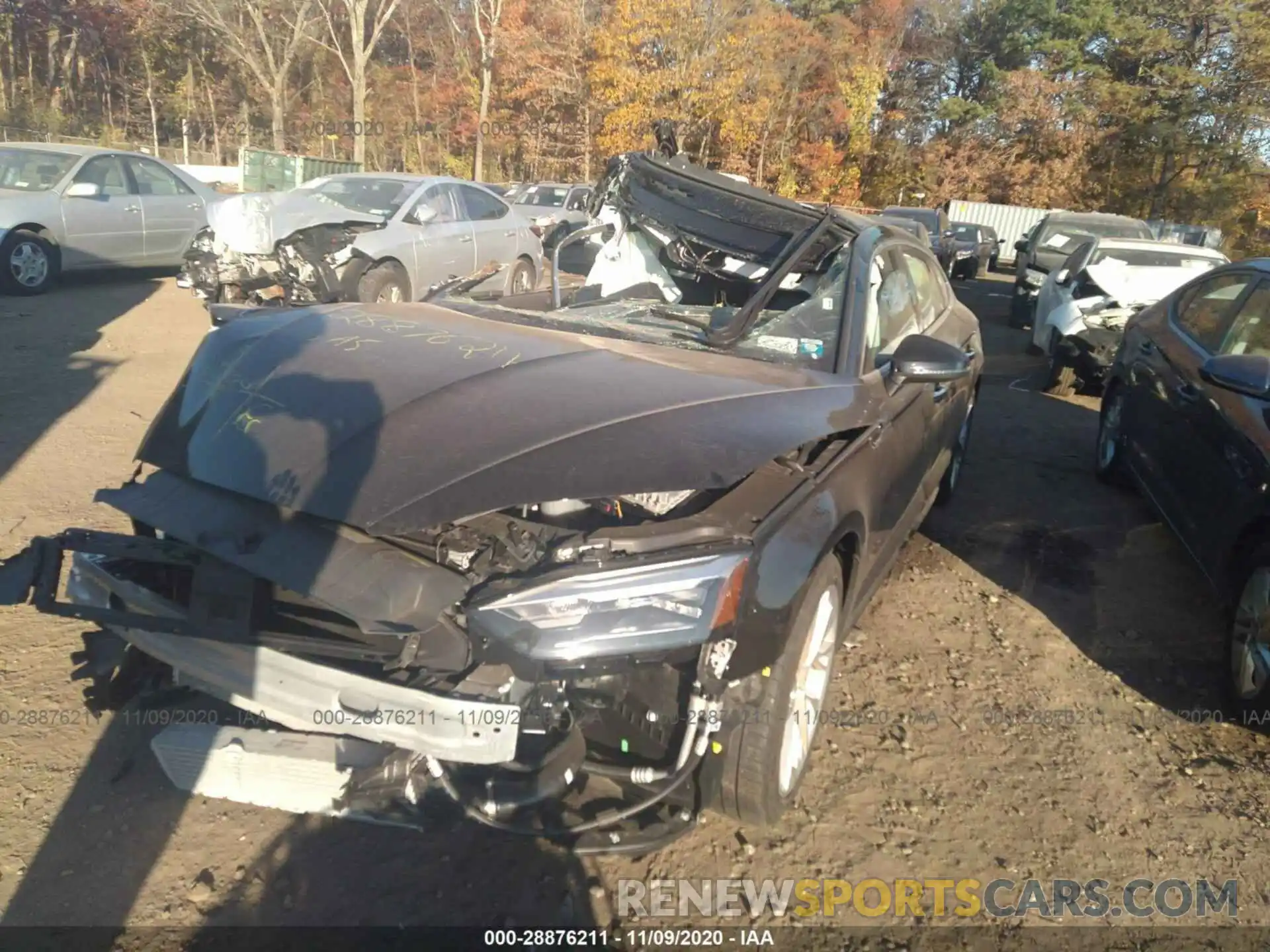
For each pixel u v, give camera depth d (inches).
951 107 1604.3
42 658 139.8
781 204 162.1
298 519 100.0
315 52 1769.2
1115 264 361.4
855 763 131.3
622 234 183.6
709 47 1269.7
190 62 1669.5
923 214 840.9
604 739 105.6
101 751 121.1
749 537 99.7
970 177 1555.1
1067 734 141.9
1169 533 223.0
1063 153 1537.9
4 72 1685.5
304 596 92.7
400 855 107.9
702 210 166.4
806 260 159.2
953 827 120.3
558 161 1444.4
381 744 103.2
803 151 1471.5
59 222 409.1
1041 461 277.6
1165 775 134.0
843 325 144.3
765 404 116.8
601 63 1306.6
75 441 232.1
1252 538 150.7
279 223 358.0
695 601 94.5
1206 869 115.8
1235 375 154.2
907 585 188.4
